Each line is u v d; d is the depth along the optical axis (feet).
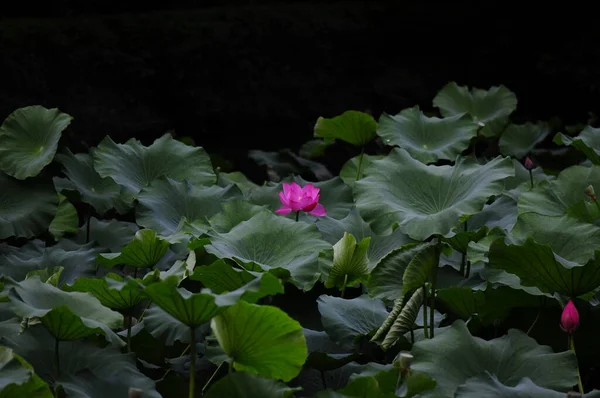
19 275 27.02
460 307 26.58
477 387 23.54
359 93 51.13
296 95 49.67
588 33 51.85
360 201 25.90
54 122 29.07
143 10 53.11
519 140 36.70
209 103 47.26
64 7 50.49
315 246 26.08
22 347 24.52
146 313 25.12
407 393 23.79
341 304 26.13
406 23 52.49
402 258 25.68
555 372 24.07
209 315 22.94
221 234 26.30
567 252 25.48
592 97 51.03
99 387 23.90
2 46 42.14
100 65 44.60
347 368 25.57
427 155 30.89
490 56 53.16
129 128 44.75
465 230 28.37
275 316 22.85
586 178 28.19
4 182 28.63
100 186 29.89
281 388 23.15
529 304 26.08
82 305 24.54
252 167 48.06
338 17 51.80
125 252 26.04
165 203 28.17
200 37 47.44
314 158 43.88
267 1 56.08
